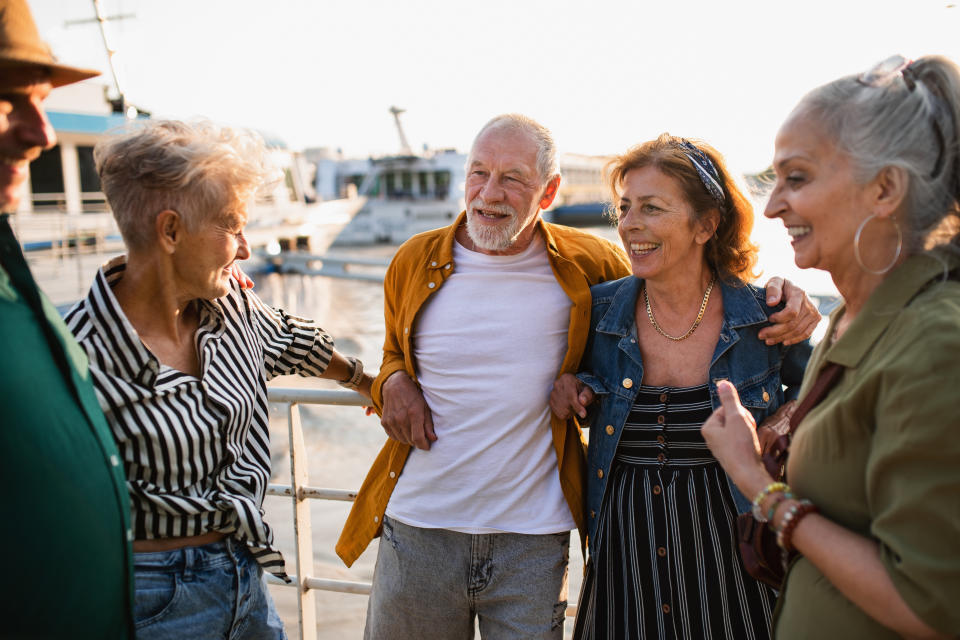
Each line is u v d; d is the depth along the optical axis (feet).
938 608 3.09
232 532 4.99
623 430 6.01
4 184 3.89
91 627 3.64
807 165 3.86
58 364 3.74
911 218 3.66
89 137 43.88
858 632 3.62
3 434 3.29
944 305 3.41
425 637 6.83
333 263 65.92
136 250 4.71
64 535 3.48
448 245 6.88
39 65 3.78
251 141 4.93
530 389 6.45
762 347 5.99
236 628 5.05
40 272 32.07
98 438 3.80
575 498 6.49
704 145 6.05
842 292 4.07
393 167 93.86
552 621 6.43
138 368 4.54
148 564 4.61
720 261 6.13
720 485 5.74
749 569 4.57
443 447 6.59
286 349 6.15
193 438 4.73
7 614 3.32
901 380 3.31
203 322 5.14
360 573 14.42
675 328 6.05
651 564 5.76
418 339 6.86
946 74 3.64
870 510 3.53
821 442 3.82
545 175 6.54
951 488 3.09
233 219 4.77
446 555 6.54
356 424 24.22
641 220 5.78
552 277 6.70
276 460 20.75
